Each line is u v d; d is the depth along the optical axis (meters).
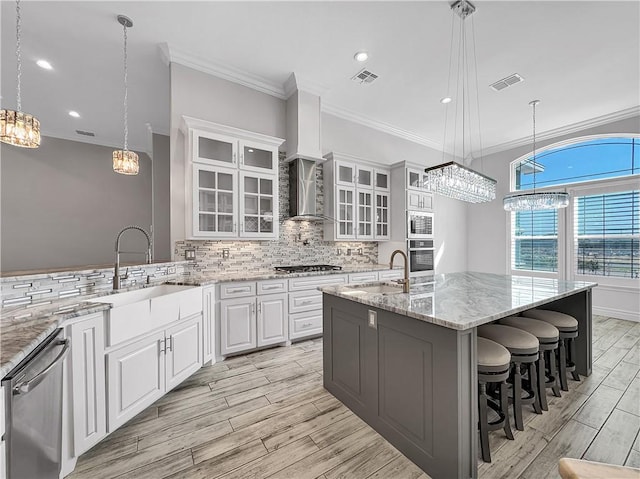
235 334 2.91
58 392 1.32
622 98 3.91
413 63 3.19
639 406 2.06
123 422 1.76
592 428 1.82
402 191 4.42
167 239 4.95
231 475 1.48
